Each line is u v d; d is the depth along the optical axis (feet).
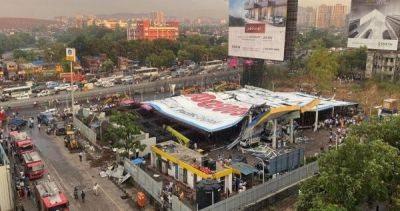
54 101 344.69
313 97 287.28
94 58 588.09
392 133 137.49
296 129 236.63
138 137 192.34
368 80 394.32
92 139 219.00
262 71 387.55
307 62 464.24
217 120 220.02
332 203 104.42
